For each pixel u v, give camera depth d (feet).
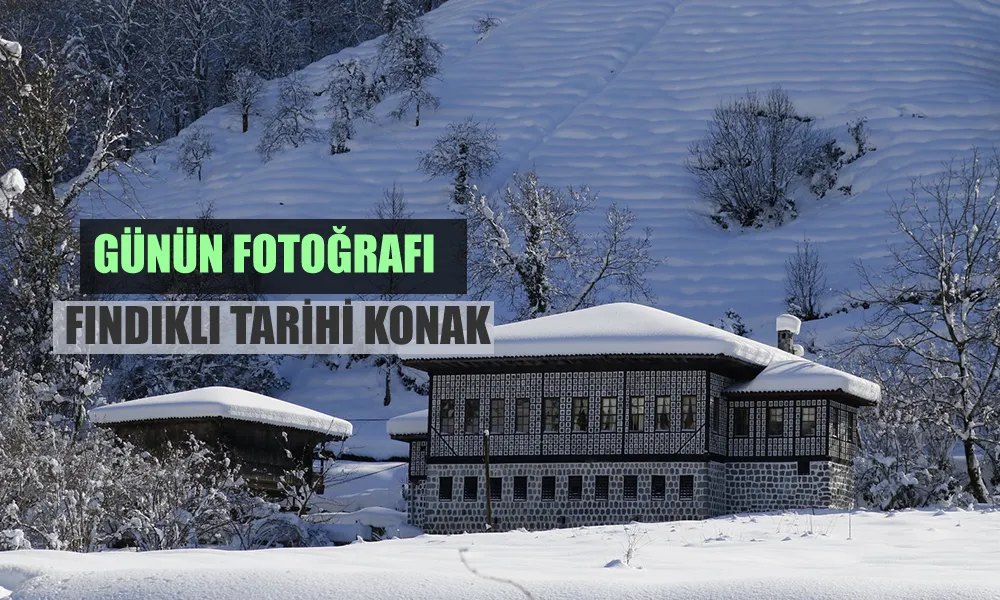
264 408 186.91
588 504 172.14
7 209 73.97
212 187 427.33
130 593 64.69
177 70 501.97
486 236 269.85
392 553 95.66
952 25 477.77
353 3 586.04
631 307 181.47
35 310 193.98
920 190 366.02
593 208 376.89
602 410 173.99
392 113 459.32
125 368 289.33
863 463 178.09
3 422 132.36
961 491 170.40
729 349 167.22
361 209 393.70
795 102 427.74
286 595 63.52
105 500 134.82
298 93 476.13
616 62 482.28
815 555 94.63
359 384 298.15
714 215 377.09
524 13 535.19
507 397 178.19
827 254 339.77
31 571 71.31
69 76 416.26
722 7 515.91
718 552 96.43
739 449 173.06
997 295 179.63
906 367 190.49
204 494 144.46
